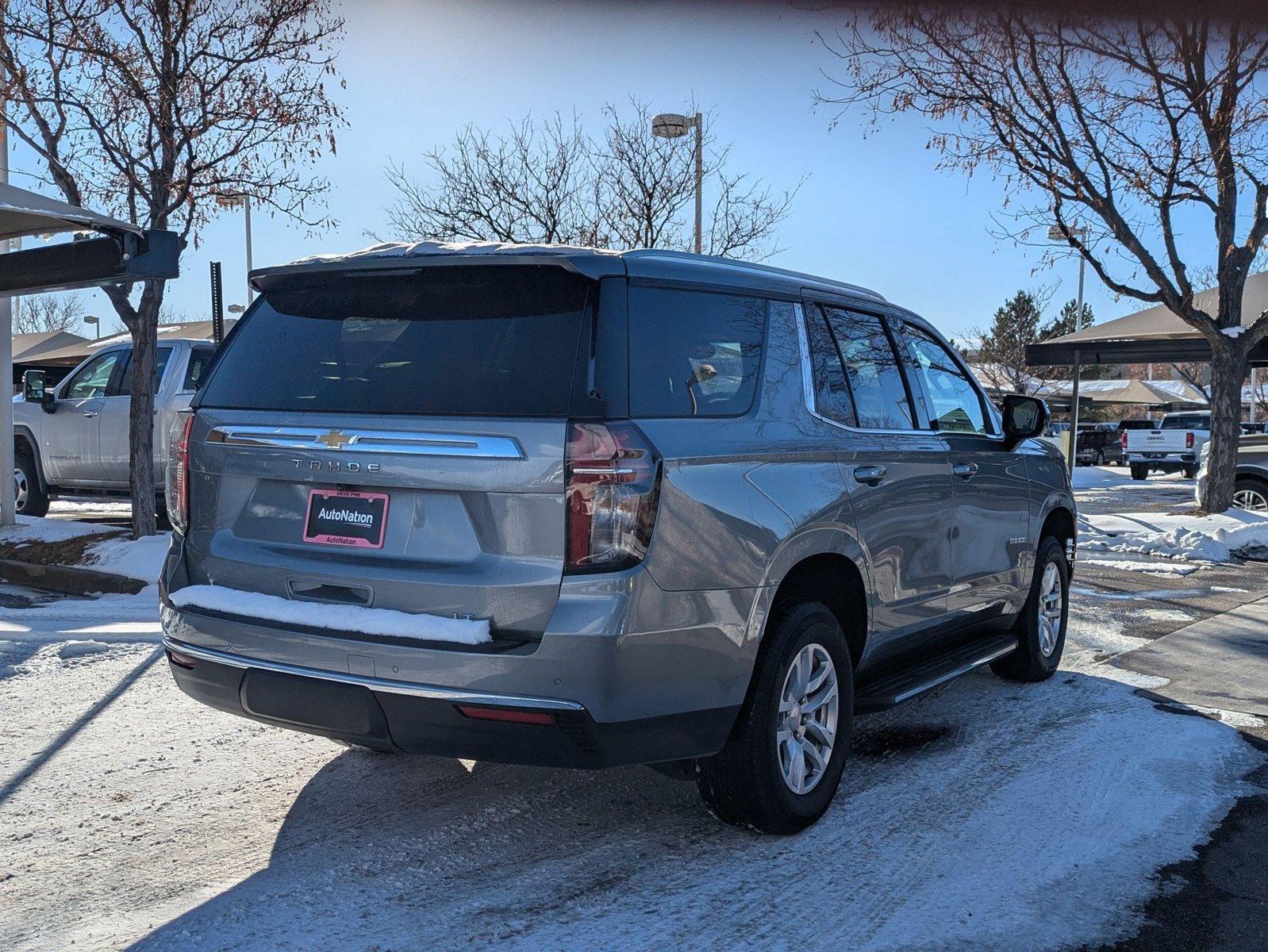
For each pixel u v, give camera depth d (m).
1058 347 16.73
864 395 4.38
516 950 2.93
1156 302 13.52
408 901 3.22
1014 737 4.95
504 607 3.09
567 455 3.06
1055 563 6.07
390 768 4.37
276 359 3.64
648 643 3.14
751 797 3.57
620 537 3.07
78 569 8.25
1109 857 3.61
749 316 3.85
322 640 3.22
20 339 34.16
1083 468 32.75
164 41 8.48
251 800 4.00
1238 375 13.55
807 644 3.74
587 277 3.25
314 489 3.42
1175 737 4.95
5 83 8.78
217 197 9.40
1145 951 2.98
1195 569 10.73
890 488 4.25
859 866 3.51
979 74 12.35
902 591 4.39
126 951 2.91
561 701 3.04
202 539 3.66
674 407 3.34
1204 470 13.95
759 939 3.02
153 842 3.63
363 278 3.59
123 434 10.83
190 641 3.54
